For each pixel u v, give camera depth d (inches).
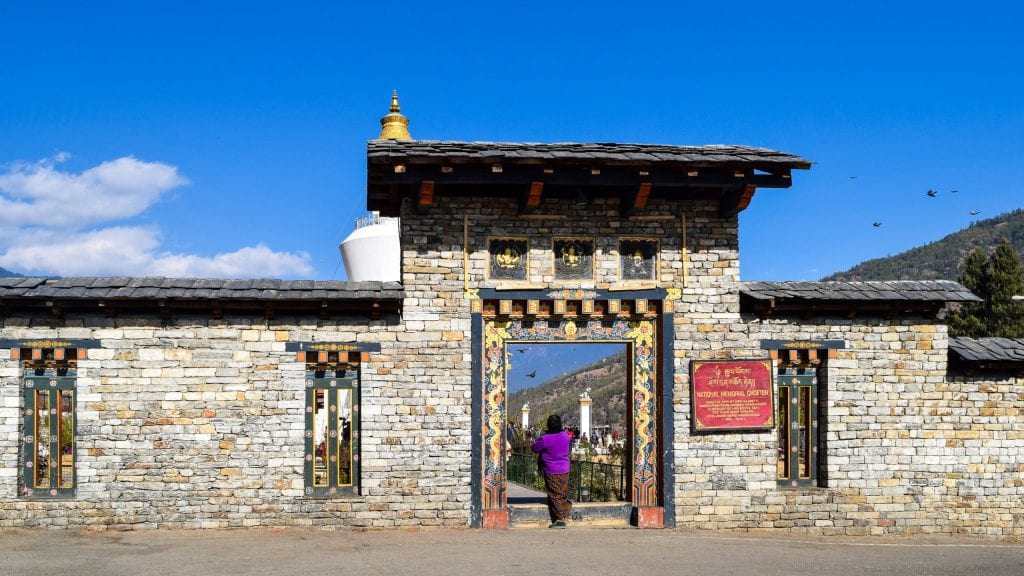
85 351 524.7
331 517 533.0
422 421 542.6
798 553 487.2
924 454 587.5
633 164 517.7
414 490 539.2
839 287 578.6
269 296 520.4
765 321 574.2
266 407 535.2
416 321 544.7
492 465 549.0
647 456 562.9
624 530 544.7
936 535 583.2
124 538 502.9
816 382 590.2
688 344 564.4
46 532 515.2
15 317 522.3
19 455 521.7
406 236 546.9
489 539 505.0
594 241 560.4
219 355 534.0
